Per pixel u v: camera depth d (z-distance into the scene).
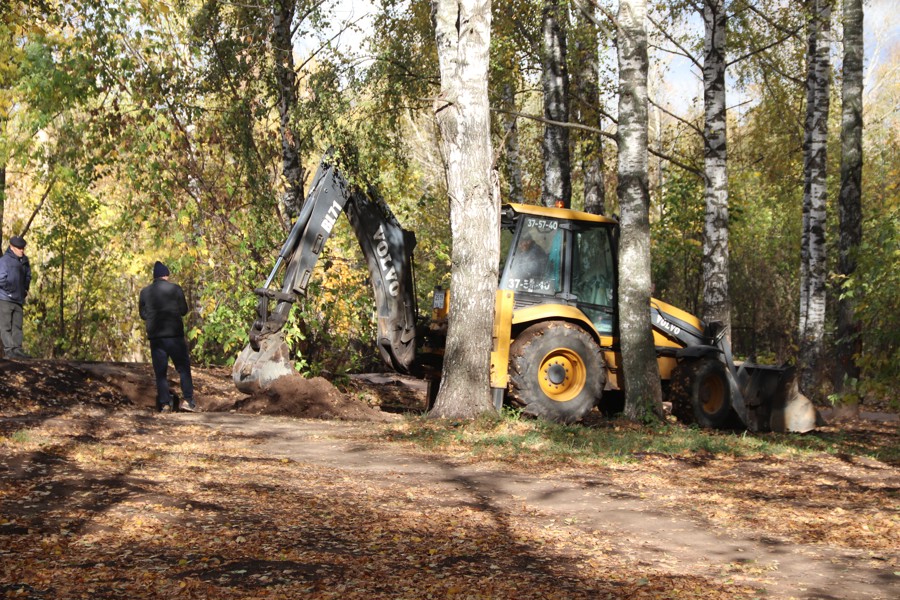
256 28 15.40
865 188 27.84
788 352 28.86
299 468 8.01
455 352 11.68
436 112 11.89
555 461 8.96
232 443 9.20
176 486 6.75
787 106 23.78
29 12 14.09
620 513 6.79
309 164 17.09
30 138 18.66
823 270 19.41
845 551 5.73
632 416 12.21
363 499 6.82
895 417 17.03
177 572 4.66
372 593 4.46
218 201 15.55
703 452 9.96
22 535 5.20
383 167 14.74
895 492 7.78
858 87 16.75
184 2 15.50
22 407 10.88
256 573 4.71
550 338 11.90
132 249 23.58
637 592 4.68
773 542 5.97
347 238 15.20
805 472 8.83
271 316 12.22
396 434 10.23
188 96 15.59
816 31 19.03
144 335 28.02
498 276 12.20
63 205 22.16
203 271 15.38
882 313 11.67
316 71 15.04
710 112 17.00
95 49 15.05
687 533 6.20
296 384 12.03
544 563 5.25
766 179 26.02
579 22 17.27
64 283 24.00
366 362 19.81
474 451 9.30
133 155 15.37
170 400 11.85
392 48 15.86
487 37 11.81
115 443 8.66
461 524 6.17
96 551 4.96
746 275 30.33
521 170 21.97
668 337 13.55
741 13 20.16
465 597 4.48
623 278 12.44
